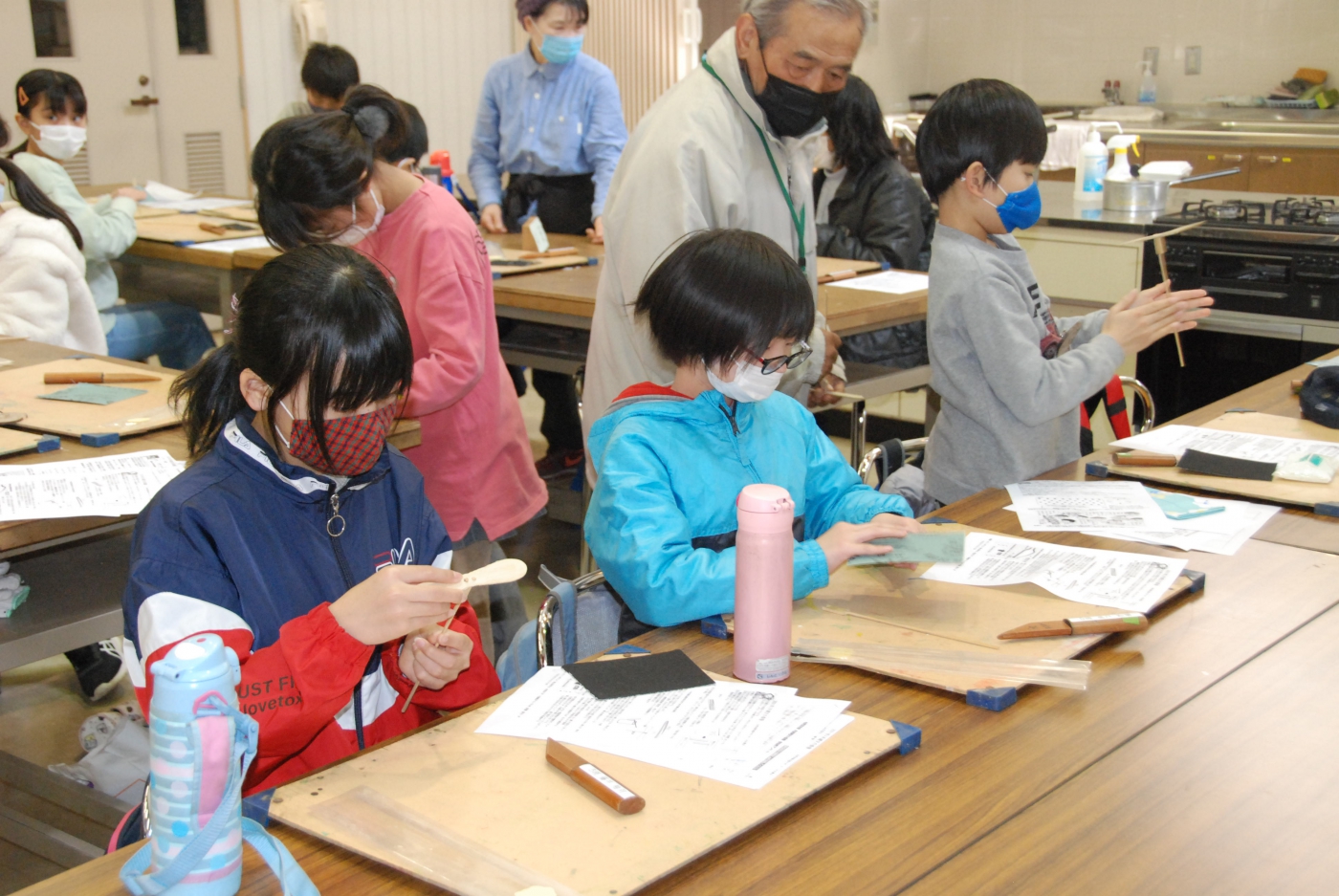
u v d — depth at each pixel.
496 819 0.93
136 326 3.80
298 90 6.62
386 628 1.09
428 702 1.33
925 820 0.94
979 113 1.90
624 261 1.99
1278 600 1.40
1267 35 6.19
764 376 1.35
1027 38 6.94
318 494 1.25
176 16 6.10
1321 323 3.59
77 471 1.74
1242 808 0.96
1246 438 2.00
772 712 1.10
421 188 2.09
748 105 2.00
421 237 2.05
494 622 2.35
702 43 6.86
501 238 4.06
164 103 6.13
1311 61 6.11
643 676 1.18
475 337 2.08
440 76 7.10
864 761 1.01
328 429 1.12
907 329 3.40
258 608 1.19
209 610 1.13
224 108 6.36
